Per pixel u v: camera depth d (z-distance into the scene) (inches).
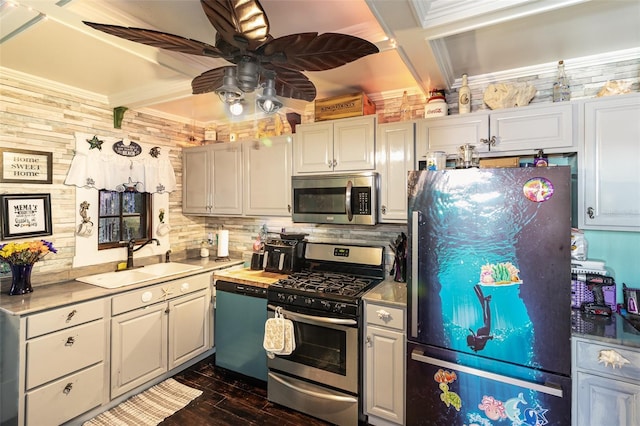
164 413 87.8
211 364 115.0
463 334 65.6
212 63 82.0
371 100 107.3
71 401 79.0
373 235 108.1
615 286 70.0
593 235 77.8
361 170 96.3
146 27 66.7
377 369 81.1
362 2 59.9
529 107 75.4
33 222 90.1
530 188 59.8
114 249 110.3
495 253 62.7
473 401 64.9
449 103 93.7
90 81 92.8
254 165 117.7
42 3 56.0
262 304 99.9
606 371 56.9
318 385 87.9
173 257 129.9
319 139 103.0
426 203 68.6
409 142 89.7
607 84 72.0
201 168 129.9
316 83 97.2
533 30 66.8
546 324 59.1
